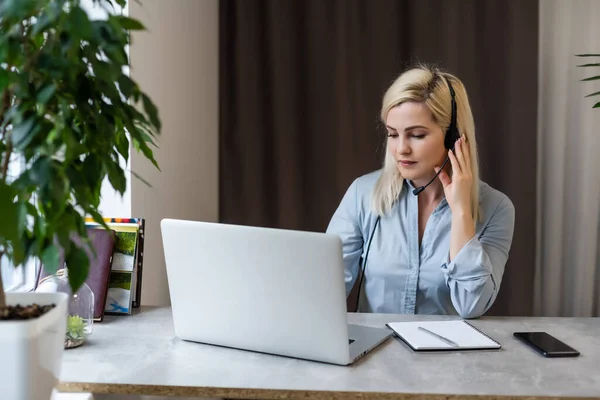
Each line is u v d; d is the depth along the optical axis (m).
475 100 2.83
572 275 3.03
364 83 2.89
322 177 2.93
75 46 0.92
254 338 1.46
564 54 2.92
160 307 1.84
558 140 2.96
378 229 2.05
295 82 2.91
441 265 1.80
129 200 1.99
